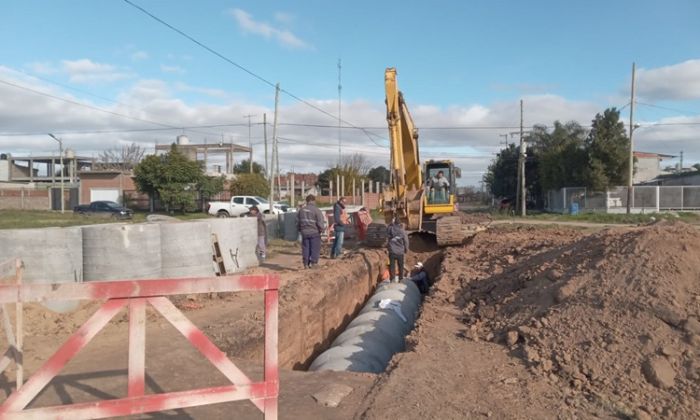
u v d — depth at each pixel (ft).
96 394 16.74
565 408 16.44
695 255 23.99
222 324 25.48
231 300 32.07
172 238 33.37
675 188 127.85
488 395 17.43
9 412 10.87
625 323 20.83
